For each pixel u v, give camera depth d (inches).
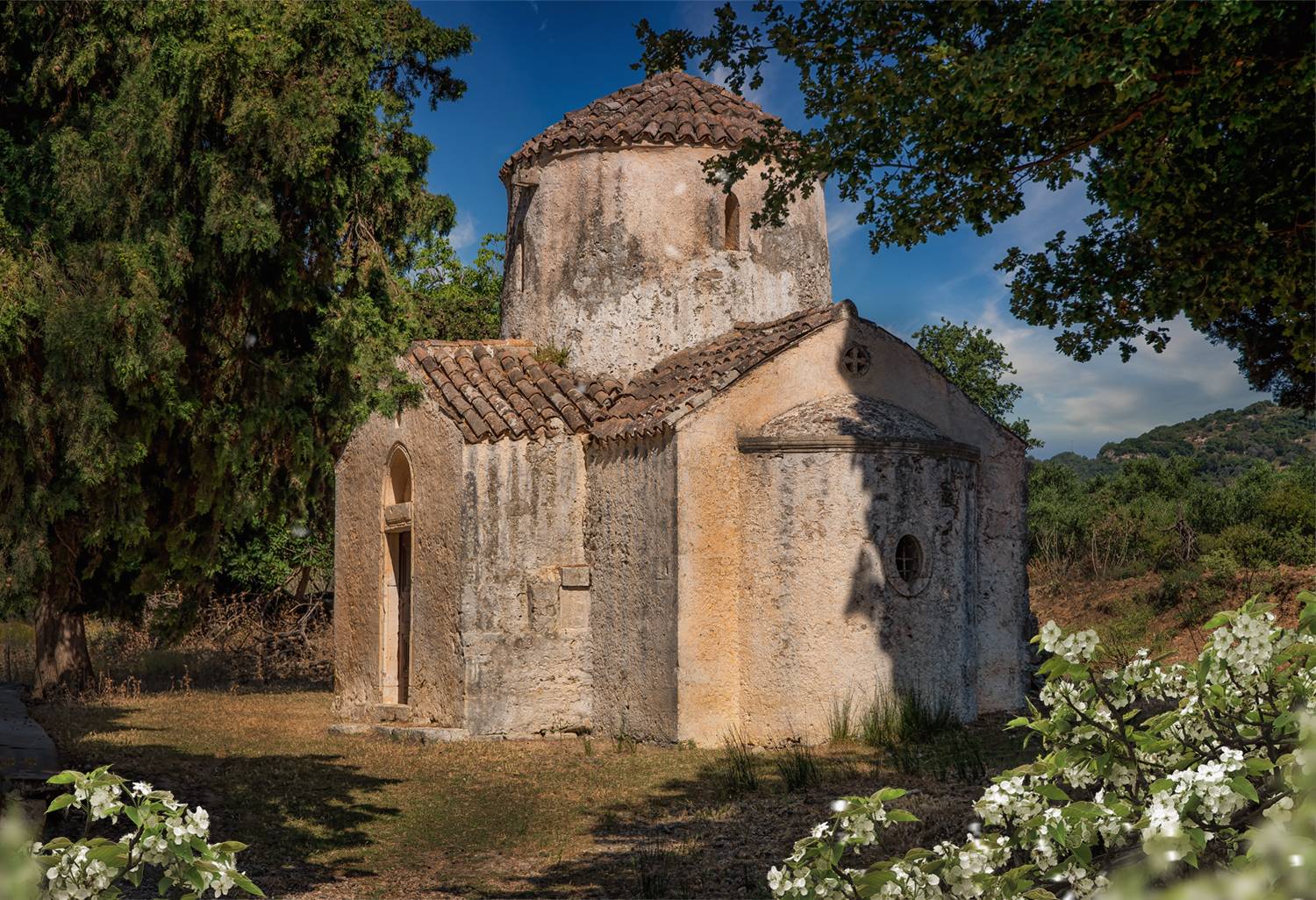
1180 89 311.4
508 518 644.1
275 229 359.3
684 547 582.9
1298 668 212.4
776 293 732.7
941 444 611.5
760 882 342.3
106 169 354.0
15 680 850.1
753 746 578.9
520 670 633.6
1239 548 1059.9
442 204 550.0
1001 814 204.2
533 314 750.5
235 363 398.0
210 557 594.6
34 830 319.6
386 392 412.2
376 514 725.9
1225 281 347.9
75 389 350.6
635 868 373.7
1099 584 1165.7
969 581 625.3
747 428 601.9
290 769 533.6
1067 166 386.6
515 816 453.4
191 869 189.9
